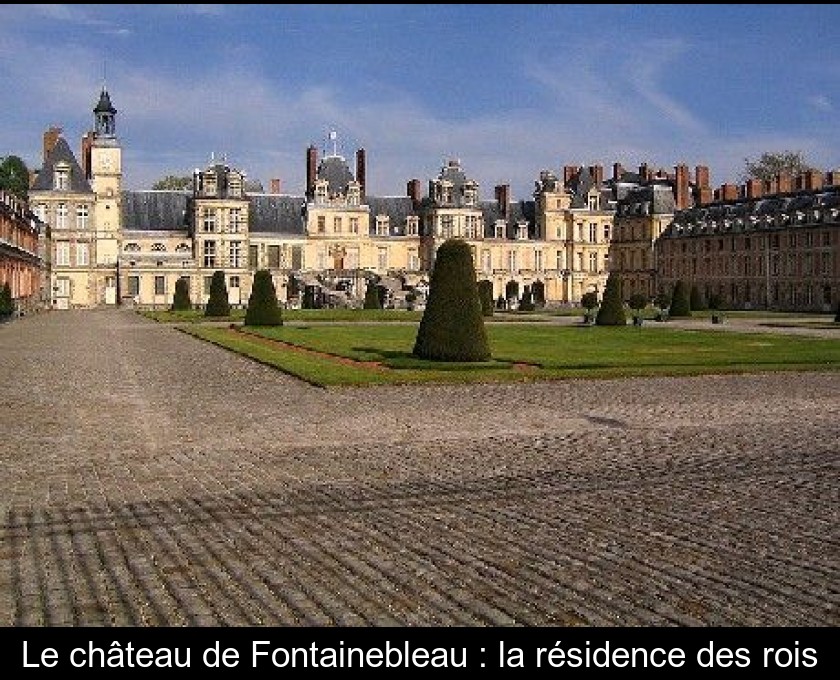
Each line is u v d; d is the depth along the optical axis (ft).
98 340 151.23
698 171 444.55
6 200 267.59
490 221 440.45
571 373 93.91
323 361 107.76
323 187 411.54
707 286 409.08
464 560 32.24
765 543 34.24
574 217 449.48
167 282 378.94
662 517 37.96
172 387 83.97
